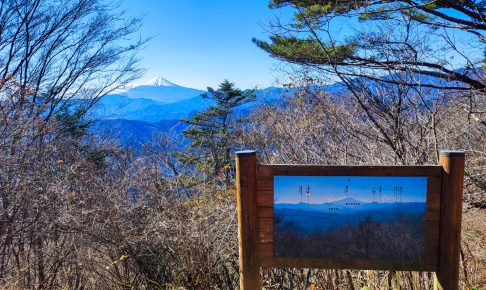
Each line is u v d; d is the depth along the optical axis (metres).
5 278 3.97
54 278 4.25
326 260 2.54
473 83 5.88
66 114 9.70
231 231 3.92
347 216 2.50
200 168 4.90
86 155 6.34
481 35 6.16
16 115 4.86
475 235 4.48
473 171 5.05
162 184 4.40
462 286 3.41
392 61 5.05
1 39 9.23
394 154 4.39
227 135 9.90
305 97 5.80
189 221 3.89
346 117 5.23
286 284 3.71
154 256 3.98
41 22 9.73
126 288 3.94
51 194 4.28
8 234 4.09
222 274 3.88
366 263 2.50
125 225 3.98
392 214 2.47
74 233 4.14
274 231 2.57
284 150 5.31
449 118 5.36
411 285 3.18
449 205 2.40
